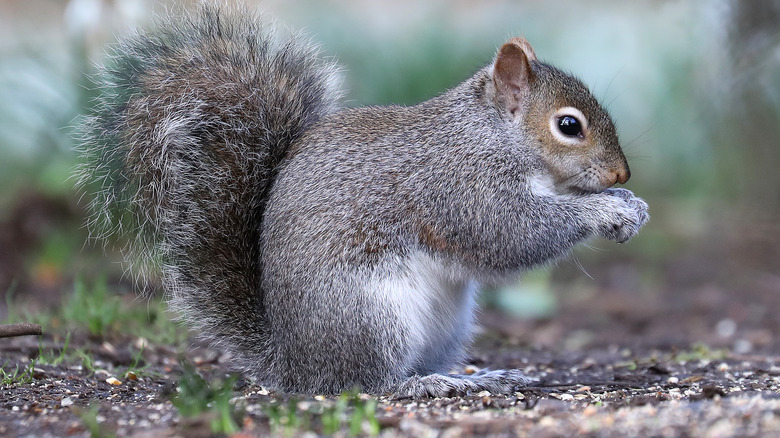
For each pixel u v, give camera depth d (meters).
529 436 7.47
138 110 10.87
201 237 10.73
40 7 26.14
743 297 19.31
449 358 11.48
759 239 21.88
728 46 21.47
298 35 11.95
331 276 10.12
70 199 20.67
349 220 10.30
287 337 10.29
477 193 10.74
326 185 10.45
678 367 12.16
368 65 24.25
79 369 11.36
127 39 11.56
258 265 10.75
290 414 7.87
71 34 19.94
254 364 10.62
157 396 9.84
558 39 26.52
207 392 8.56
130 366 11.57
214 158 10.75
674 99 23.84
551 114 10.90
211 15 11.72
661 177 23.97
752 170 22.34
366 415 8.05
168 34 11.62
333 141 10.71
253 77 11.07
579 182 11.04
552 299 19.20
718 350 14.31
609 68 25.50
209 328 10.77
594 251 22.80
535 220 10.83
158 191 10.73
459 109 11.02
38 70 22.03
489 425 7.82
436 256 10.68
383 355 10.11
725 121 22.34
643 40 25.45
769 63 21.16
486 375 10.52
